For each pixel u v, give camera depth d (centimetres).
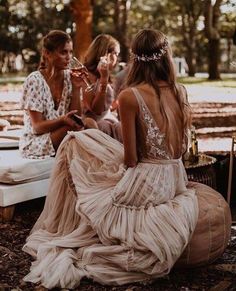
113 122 459
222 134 766
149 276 303
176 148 321
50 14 2548
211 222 314
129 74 319
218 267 324
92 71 459
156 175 311
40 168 416
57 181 343
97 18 2492
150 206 308
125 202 310
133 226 305
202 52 3095
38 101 431
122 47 2264
